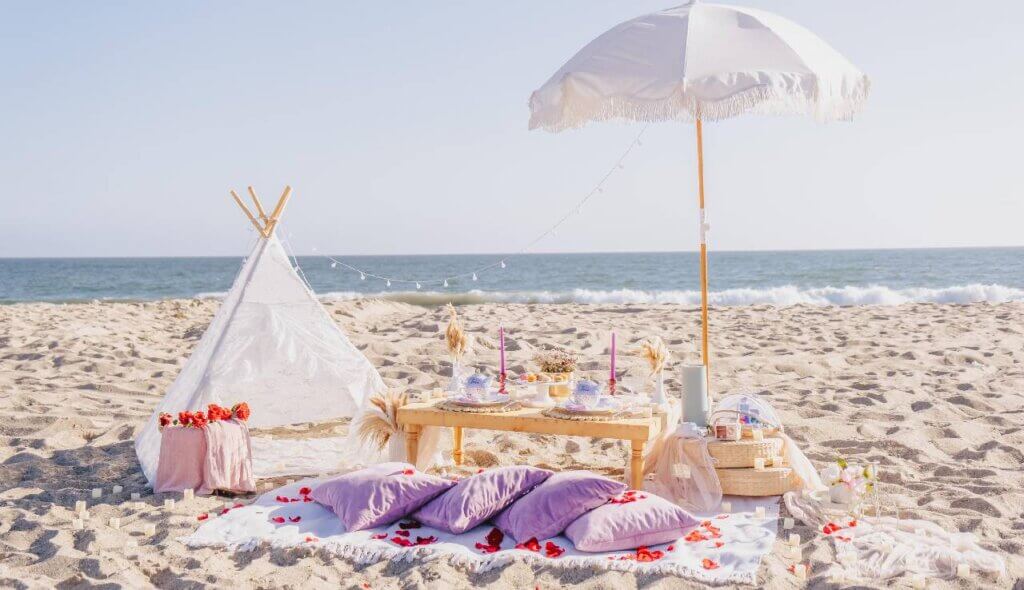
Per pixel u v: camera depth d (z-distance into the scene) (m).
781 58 4.79
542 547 4.12
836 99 5.34
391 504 4.46
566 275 51.94
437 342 11.65
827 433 6.50
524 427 4.96
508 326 13.70
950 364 9.81
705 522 4.40
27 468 5.66
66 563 3.84
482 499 4.40
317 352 6.40
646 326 14.02
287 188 6.34
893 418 7.02
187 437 5.06
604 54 5.11
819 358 10.09
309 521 4.50
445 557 3.95
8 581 3.63
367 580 3.76
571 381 5.65
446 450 6.18
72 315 15.64
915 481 5.25
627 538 4.08
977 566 3.75
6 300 32.62
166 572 3.77
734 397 5.38
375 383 6.25
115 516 4.63
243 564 3.96
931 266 53.16
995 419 6.84
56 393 8.21
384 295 30.16
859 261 63.66
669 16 5.21
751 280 42.25
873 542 4.07
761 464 4.86
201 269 70.62
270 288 6.29
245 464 5.18
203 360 5.88
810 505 4.55
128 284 46.31
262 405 6.38
